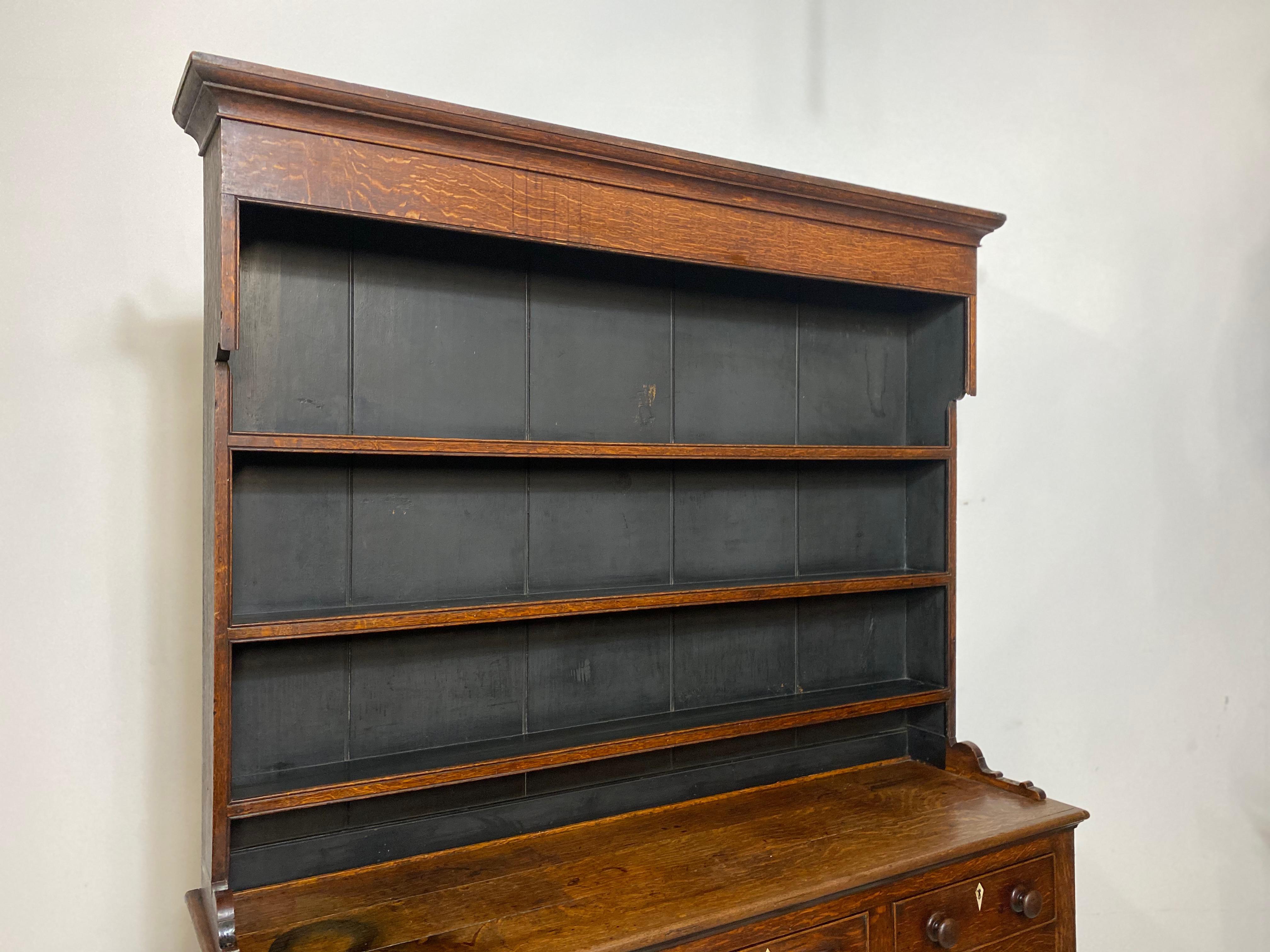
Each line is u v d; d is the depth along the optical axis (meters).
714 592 2.08
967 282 2.39
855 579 2.32
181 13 2.09
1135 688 3.38
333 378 1.87
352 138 1.63
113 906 2.03
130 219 2.05
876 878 1.83
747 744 2.35
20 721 1.95
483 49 2.41
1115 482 3.35
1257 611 3.61
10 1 1.95
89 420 2.01
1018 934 2.08
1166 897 3.42
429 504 1.97
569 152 1.80
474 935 1.59
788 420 2.42
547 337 2.09
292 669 1.85
